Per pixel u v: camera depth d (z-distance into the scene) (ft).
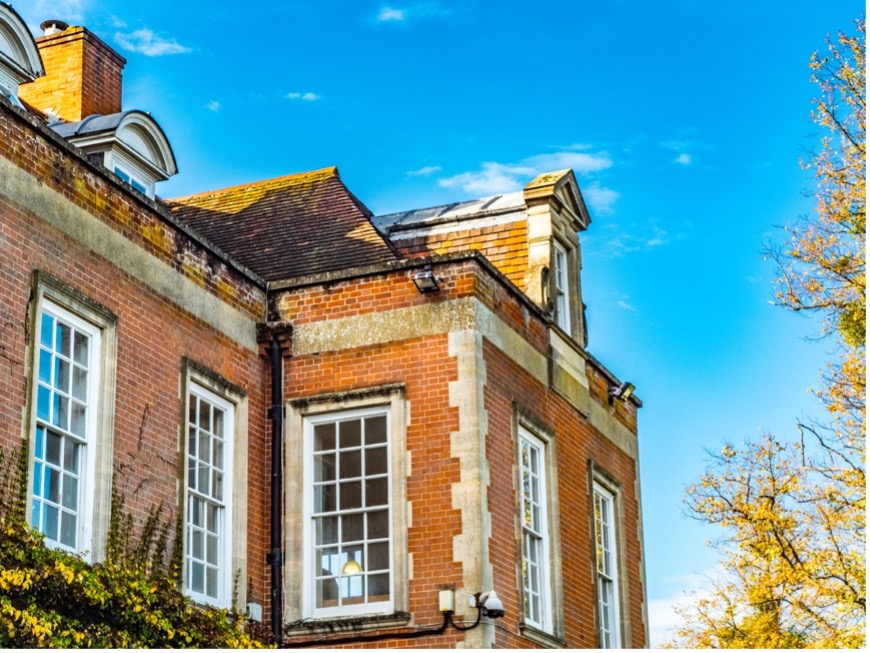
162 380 46.39
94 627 39.47
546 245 59.41
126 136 57.11
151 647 41.83
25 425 39.88
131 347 45.11
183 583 45.78
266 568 49.93
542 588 53.42
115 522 42.73
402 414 50.06
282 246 61.16
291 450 51.06
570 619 54.54
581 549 57.00
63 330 42.83
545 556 53.78
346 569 49.67
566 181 61.21
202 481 48.39
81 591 39.17
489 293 52.24
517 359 53.83
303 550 50.03
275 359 52.19
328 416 51.39
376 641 47.93
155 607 42.52
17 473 39.27
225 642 44.91
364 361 51.31
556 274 60.75
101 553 42.06
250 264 59.98
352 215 62.18
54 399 41.96
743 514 83.71
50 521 41.11
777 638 80.02
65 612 38.91
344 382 51.34
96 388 43.42
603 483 61.26
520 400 53.47
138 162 57.88
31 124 41.96
